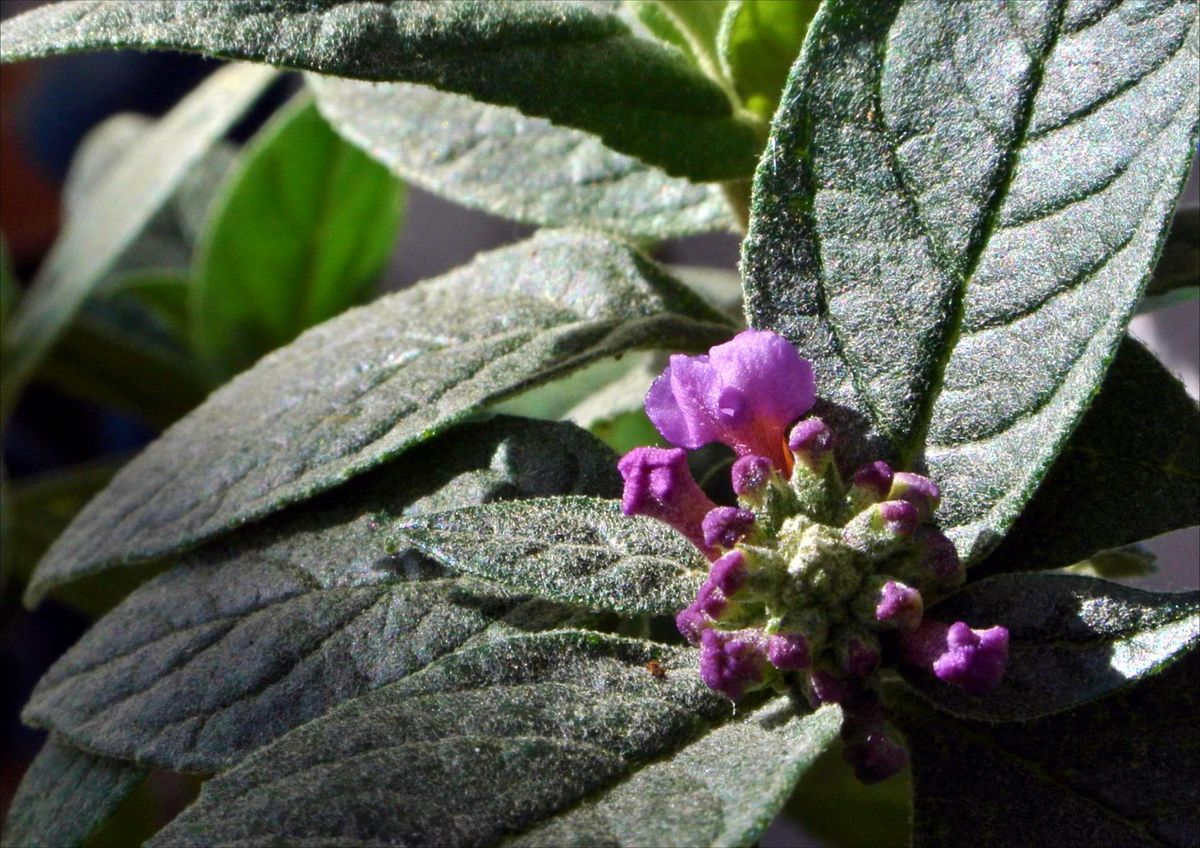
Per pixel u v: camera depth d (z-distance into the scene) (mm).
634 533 150
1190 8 146
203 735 154
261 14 154
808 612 144
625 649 148
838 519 146
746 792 135
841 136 152
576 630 148
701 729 144
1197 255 169
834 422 151
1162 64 146
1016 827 149
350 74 154
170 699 156
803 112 153
